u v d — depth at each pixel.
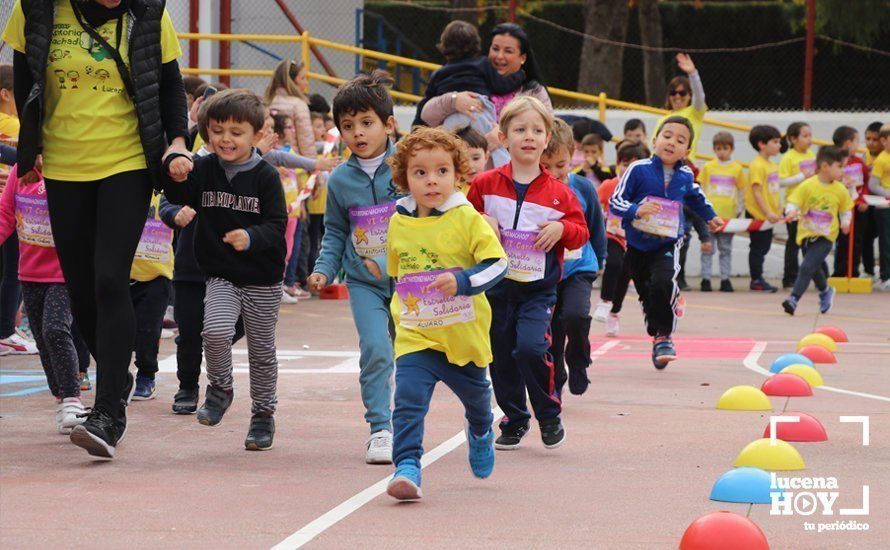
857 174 30.03
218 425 12.14
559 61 46.53
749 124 36.31
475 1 44.03
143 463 10.30
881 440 11.38
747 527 7.55
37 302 12.18
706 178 29.77
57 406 13.12
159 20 10.33
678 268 15.92
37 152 10.14
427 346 9.01
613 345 19.38
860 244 30.73
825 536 8.07
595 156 26.16
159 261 13.37
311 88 35.22
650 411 13.05
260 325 10.95
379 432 10.34
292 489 9.35
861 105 41.19
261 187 10.88
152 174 10.34
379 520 8.40
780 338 20.47
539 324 10.48
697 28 46.59
